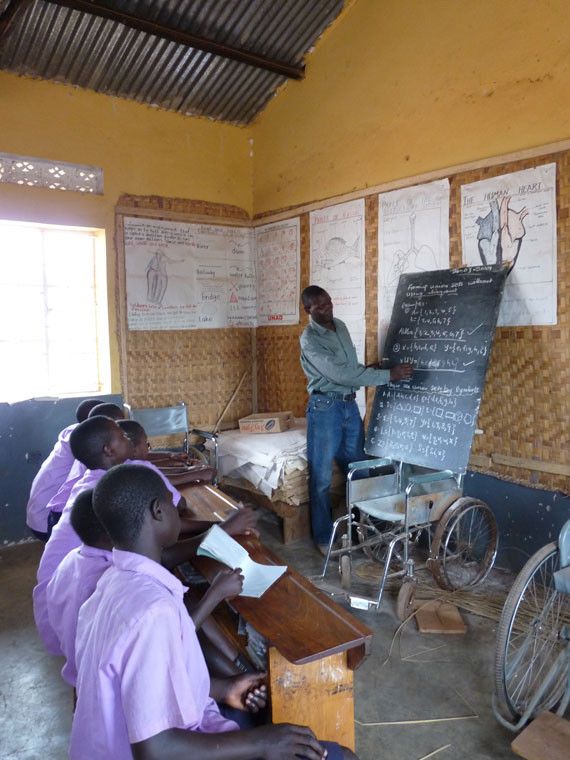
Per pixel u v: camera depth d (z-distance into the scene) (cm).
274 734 126
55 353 464
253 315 536
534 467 331
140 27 383
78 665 127
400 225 395
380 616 306
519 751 201
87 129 443
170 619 116
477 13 342
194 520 227
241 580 165
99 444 208
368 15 407
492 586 331
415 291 378
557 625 243
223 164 513
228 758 119
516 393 339
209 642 184
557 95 309
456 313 350
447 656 270
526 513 337
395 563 365
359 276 428
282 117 489
